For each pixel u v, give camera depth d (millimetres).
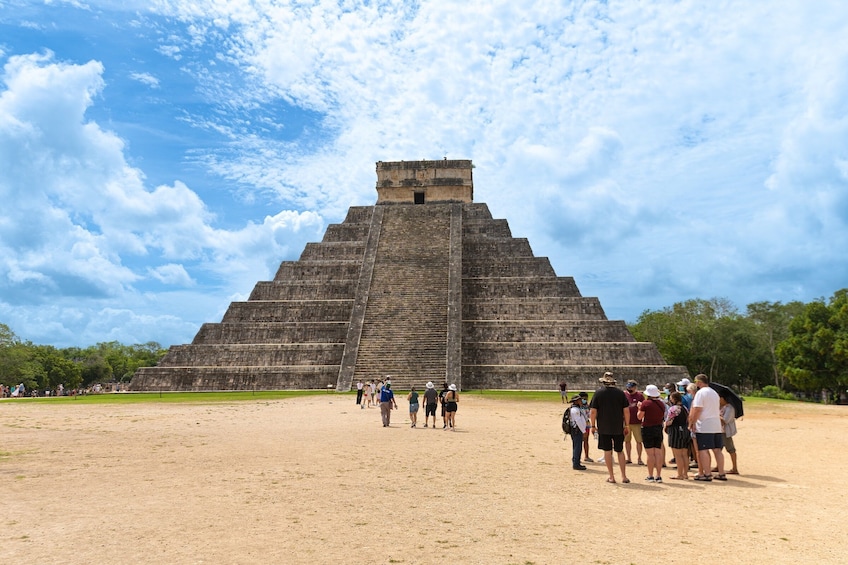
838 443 24438
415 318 61281
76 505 12945
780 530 11547
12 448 21109
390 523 11766
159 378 60375
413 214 75812
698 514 12711
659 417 16406
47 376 109250
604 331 61906
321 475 16359
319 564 9453
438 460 19031
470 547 10359
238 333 64125
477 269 70938
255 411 36719
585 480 16203
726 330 87125
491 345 61469
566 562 9664
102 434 25203
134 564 9352
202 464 17922
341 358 60812
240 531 11133
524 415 35094
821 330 65500
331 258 73000
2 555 9727
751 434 27719
